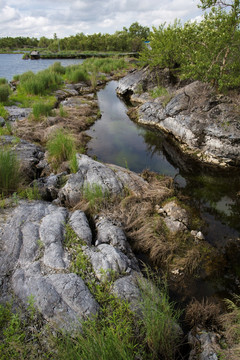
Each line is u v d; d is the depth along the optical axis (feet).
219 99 30.14
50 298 10.32
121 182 20.93
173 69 48.01
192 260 14.80
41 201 17.98
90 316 9.88
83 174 20.95
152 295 11.10
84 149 30.37
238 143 26.53
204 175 25.72
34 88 50.52
